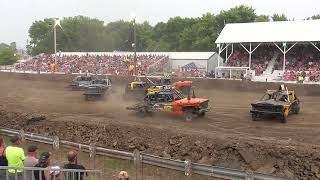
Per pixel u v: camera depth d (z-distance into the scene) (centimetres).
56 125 2367
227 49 6084
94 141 2125
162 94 2548
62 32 11600
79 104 3262
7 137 2256
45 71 6869
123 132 2088
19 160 1038
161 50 12294
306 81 4584
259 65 5478
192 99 2512
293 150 1620
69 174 936
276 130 2131
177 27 12712
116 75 5591
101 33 11469
